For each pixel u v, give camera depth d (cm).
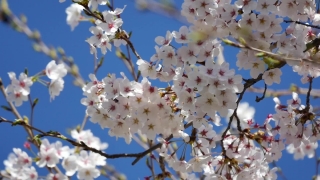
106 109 128
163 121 127
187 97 124
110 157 129
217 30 125
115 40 130
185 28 126
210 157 128
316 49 129
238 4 125
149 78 129
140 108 126
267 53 117
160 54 126
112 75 127
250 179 127
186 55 125
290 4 129
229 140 130
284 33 125
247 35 122
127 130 128
